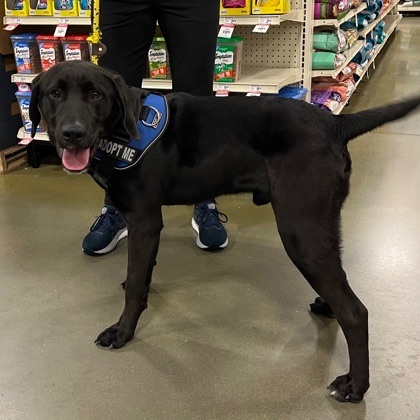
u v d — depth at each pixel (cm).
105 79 161
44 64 336
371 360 173
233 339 187
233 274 228
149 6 212
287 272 228
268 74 325
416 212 275
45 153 378
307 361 175
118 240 252
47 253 247
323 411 154
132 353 180
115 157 166
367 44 541
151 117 169
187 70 221
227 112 170
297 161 158
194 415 154
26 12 329
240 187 175
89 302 209
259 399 159
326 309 196
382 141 386
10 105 354
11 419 154
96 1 194
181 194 177
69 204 299
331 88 392
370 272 222
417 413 152
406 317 193
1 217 284
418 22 1118
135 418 153
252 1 290
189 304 208
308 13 332
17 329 194
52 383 168
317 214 156
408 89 545
